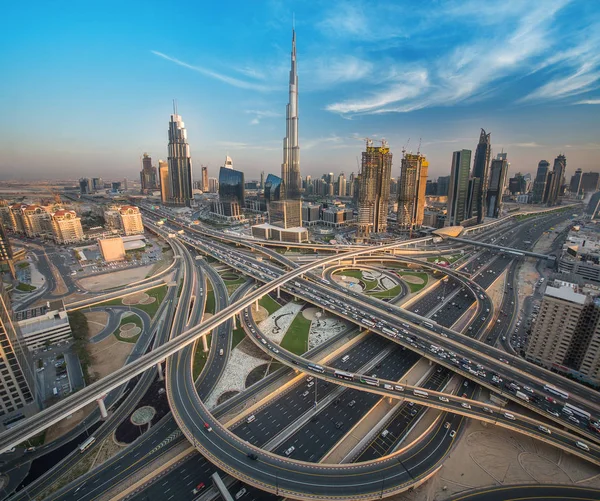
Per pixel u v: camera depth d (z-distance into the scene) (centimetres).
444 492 14912
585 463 16412
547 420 18512
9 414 17575
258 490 14662
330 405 19788
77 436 17450
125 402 19838
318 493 13800
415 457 16075
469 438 17612
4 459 16062
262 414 18975
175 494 14375
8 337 16912
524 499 14650
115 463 15862
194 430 16750
